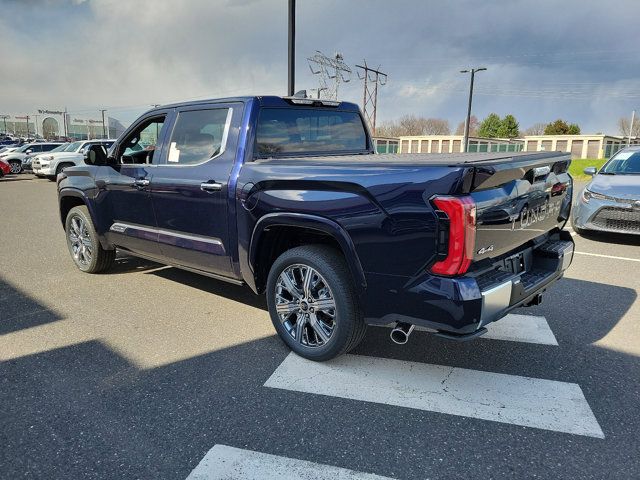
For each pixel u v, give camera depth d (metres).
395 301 2.94
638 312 4.51
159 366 3.51
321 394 3.11
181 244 4.33
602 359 3.57
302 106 4.34
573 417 2.84
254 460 2.49
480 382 3.24
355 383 3.24
